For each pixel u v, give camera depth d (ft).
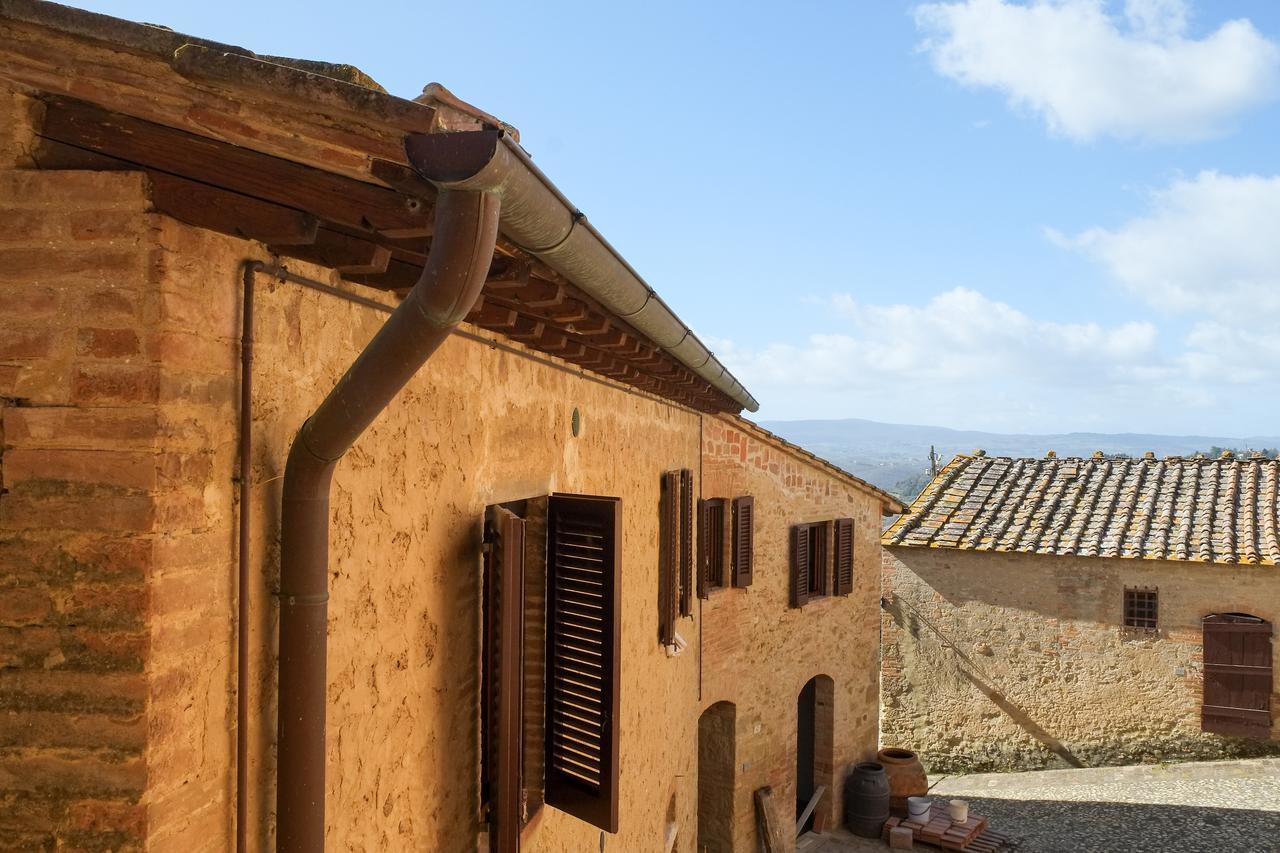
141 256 6.40
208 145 6.54
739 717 31.86
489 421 12.47
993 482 54.19
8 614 6.40
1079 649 47.62
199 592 6.81
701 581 28.12
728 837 31.55
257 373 7.43
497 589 11.68
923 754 50.08
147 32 5.63
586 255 8.70
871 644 42.88
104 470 6.36
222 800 7.13
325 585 7.76
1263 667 44.55
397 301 9.78
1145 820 40.19
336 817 8.58
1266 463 51.44
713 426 29.43
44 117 6.61
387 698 9.60
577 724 13.60
